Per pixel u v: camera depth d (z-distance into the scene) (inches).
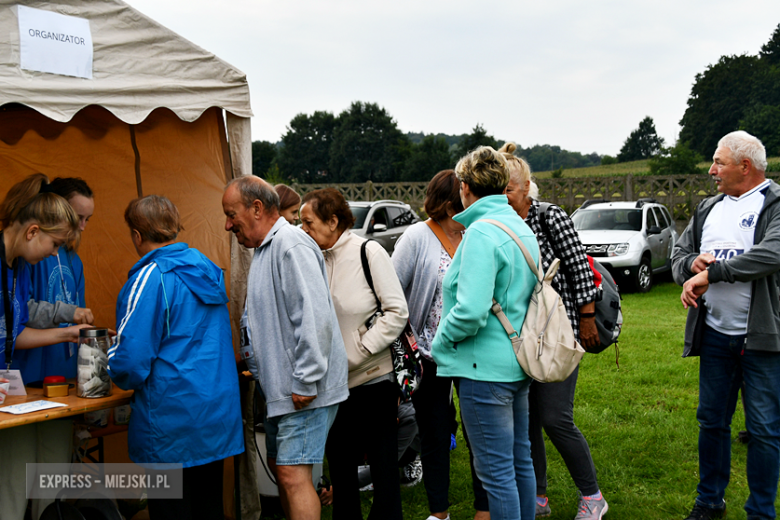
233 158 129.0
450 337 95.0
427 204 119.7
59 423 107.2
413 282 120.0
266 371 97.7
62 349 115.2
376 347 105.9
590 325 118.9
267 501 135.0
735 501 133.4
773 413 116.4
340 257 110.7
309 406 96.8
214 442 94.7
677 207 706.8
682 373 238.7
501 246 93.5
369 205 508.7
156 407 91.6
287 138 2792.8
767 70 2694.4
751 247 112.6
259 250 100.5
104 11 104.3
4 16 92.5
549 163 5108.3
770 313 113.8
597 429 180.4
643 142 3937.0
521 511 102.6
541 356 93.4
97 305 147.9
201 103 119.0
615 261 444.5
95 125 137.2
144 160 139.6
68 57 99.3
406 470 148.9
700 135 2837.1
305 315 93.6
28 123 133.6
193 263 96.3
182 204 138.3
